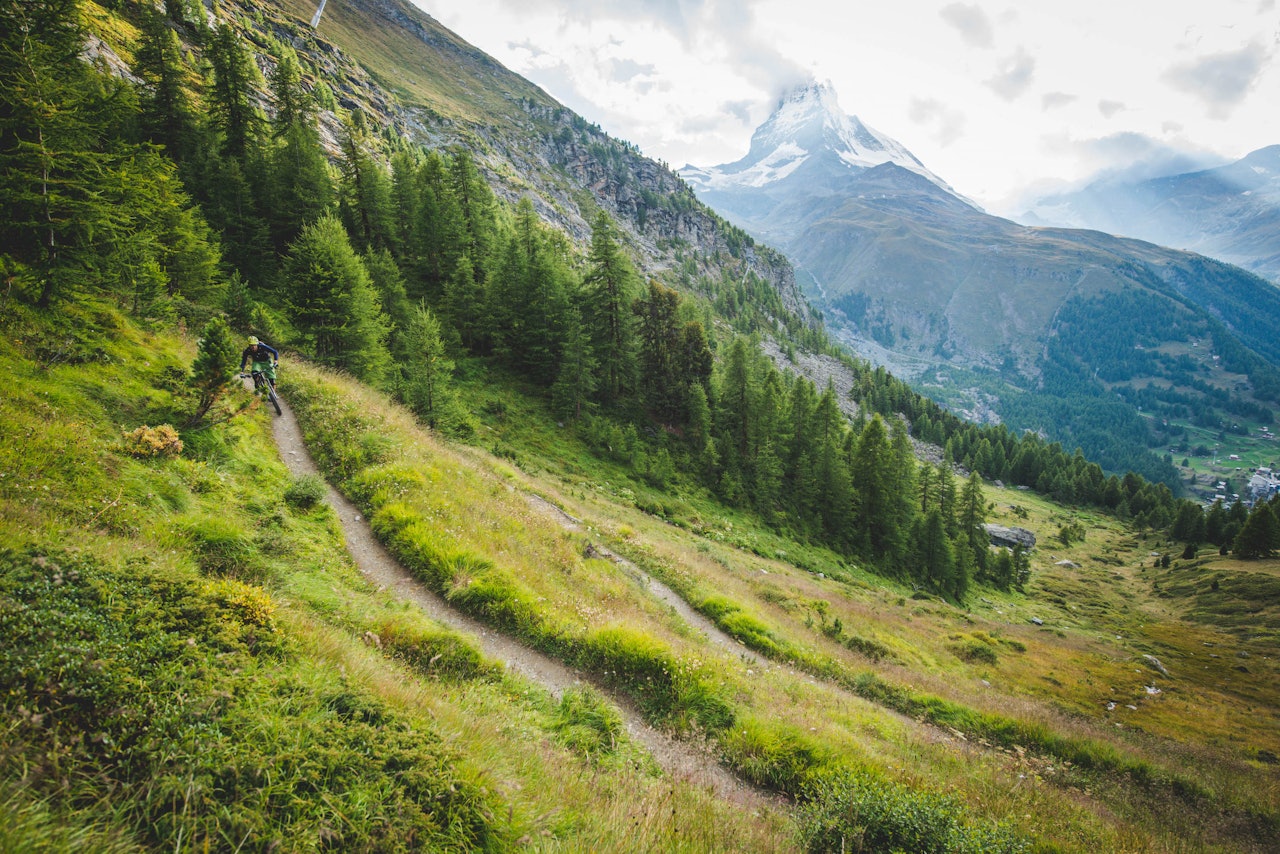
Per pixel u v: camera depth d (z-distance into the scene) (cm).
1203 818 1246
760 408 6006
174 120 4528
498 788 499
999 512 11931
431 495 1472
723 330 15100
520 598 1146
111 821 338
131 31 6894
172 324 1656
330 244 3095
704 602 1995
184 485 958
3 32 1043
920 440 14825
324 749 452
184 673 459
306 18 19125
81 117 1135
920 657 2578
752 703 1067
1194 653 5153
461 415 3569
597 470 4544
